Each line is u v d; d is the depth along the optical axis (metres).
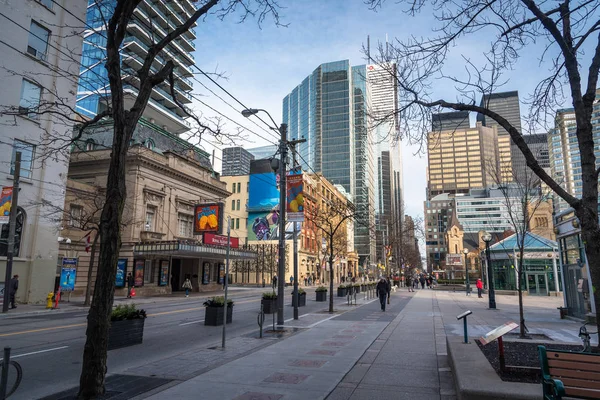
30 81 23.33
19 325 15.08
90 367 5.74
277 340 10.91
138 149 35.59
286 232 20.22
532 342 8.49
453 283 60.28
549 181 6.05
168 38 7.01
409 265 59.38
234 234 71.62
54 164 25.55
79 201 32.06
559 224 18.19
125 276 33.94
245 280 69.88
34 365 8.48
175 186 40.78
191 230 43.12
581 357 4.38
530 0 6.25
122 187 6.15
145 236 35.69
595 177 5.78
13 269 23.41
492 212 112.25
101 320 5.83
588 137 5.88
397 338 11.20
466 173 121.38
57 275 29.75
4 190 20.67
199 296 35.09
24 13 23.05
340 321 15.41
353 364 7.91
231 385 6.41
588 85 6.09
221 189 47.94
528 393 4.58
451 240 109.94
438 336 11.53
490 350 7.79
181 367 7.77
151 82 6.88
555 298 32.72
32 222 24.50
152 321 16.27
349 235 91.62
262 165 70.19
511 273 38.88
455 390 6.00
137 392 6.02
